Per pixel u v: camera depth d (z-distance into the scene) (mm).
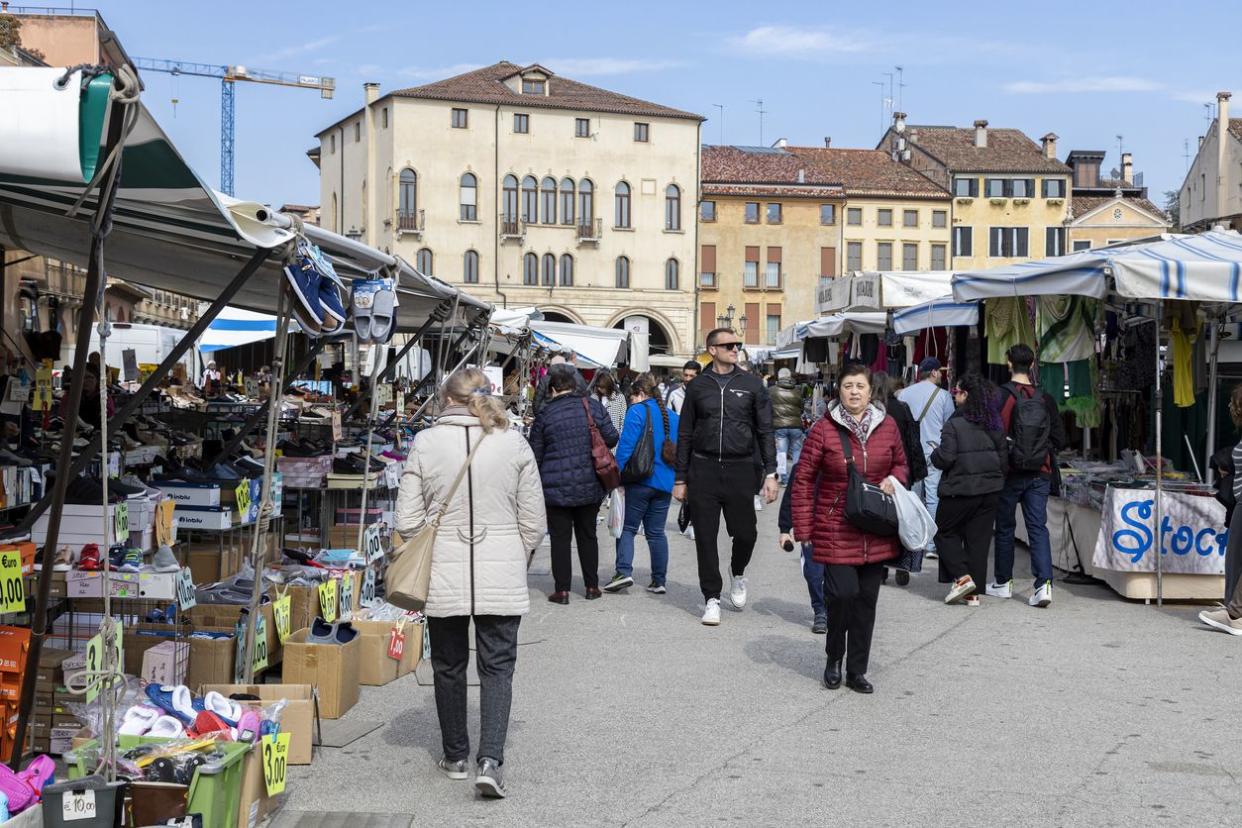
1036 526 10320
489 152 69062
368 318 7805
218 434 12859
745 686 7605
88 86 3967
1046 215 84000
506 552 5613
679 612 10180
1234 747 6309
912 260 83250
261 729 5273
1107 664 8195
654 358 67188
